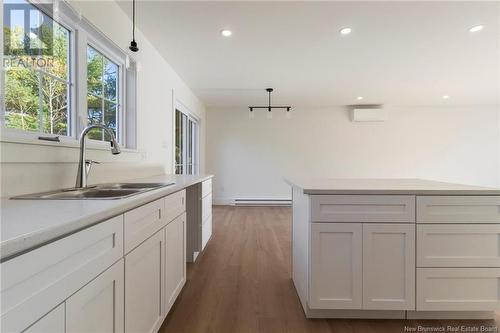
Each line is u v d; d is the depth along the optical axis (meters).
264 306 1.93
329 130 6.22
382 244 1.67
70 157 1.66
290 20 2.47
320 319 1.78
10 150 1.24
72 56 1.82
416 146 6.16
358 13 2.36
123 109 2.53
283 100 5.62
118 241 1.05
